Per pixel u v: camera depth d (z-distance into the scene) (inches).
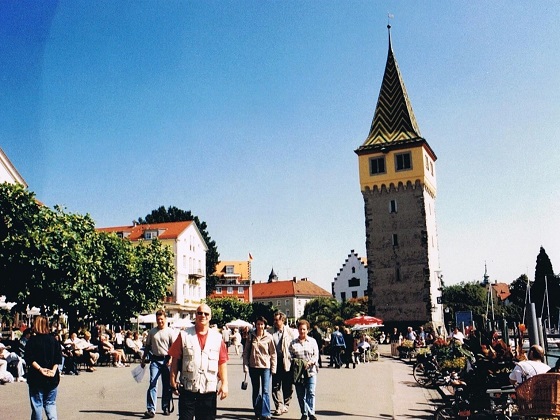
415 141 2657.5
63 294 1206.3
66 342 1101.1
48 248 1173.1
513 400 497.4
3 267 1155.9
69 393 745.0
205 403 326.0
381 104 2842.0
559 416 379.6
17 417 541.0
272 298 6338.6
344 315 3774.6
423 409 618.5
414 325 2529.5
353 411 593.9
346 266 5147.6
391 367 1289.4
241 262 5708.7
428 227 2647.6
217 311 3693.4
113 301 1733.5
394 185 2669.8
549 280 4205.2
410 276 2578.7
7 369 940.6
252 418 540.1
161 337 542.6
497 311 3754.9
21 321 1615.4
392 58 2898.6
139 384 869.8
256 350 529.3
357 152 2755.9
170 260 2036.2
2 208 1159.6
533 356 492.1
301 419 527.8
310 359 530.6
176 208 3971.5
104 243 1731.1
